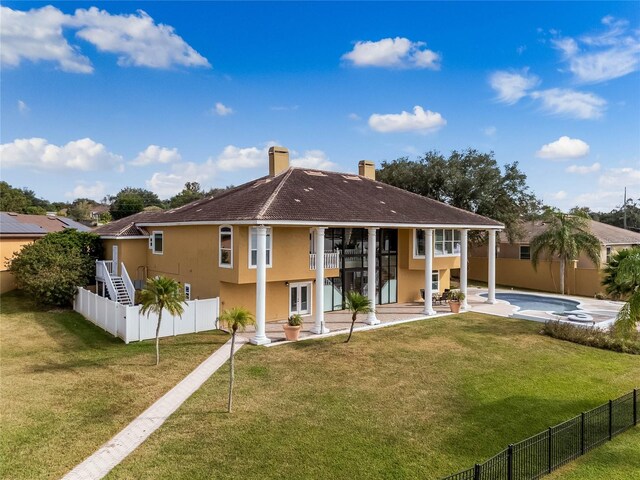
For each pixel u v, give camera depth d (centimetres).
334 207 2383
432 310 2755
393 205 2833
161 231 2850
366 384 1490
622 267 1495
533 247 3891
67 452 1012
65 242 2909
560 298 3503
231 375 1264
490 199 4262
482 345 2017
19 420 1170
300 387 1450
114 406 1279
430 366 1695
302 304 2655
